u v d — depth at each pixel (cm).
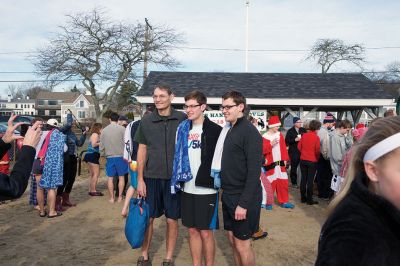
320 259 116
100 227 623
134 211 423
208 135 386
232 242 364
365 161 128
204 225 380
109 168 804
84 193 925
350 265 108
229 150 349
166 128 430
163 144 429
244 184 347
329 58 4284
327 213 135
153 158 430
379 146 123
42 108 7981
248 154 339
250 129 345
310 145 792
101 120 3117
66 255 493
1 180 200
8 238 563
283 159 771
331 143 697
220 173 358
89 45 2925
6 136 264
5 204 799
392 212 112
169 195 429
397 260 109
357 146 134
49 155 661
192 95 389
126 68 3100
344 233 113
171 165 427
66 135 752
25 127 426
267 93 1545
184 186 389
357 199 121
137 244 418
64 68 2912
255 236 559
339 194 134
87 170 1304
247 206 334
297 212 732
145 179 437
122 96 3944
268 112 1738
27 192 932
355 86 1633
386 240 110
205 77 1738
